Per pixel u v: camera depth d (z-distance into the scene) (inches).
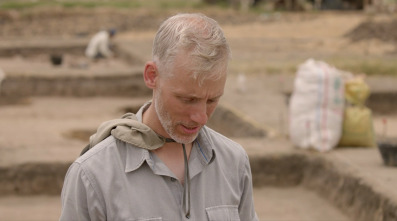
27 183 271.1
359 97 276.8
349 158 256.5
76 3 1321.4
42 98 530.9
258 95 454.9
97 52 788.0
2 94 528.7
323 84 268.8
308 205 249.4
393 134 375.2
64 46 838.5
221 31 78.0
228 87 490.0
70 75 543.2
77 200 81.0
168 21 79.3
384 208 206.5
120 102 528.7
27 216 245.9
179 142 82.9
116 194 81.2
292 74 572.7
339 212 237.0
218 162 88.1
